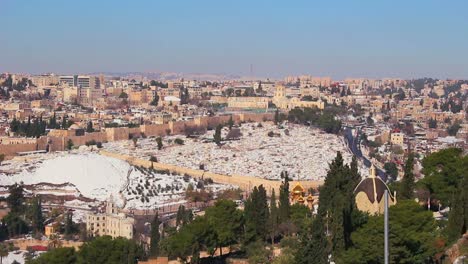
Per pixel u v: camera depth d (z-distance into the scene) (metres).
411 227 183.62
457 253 195.12
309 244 185.62
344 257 183.50
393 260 177.88
